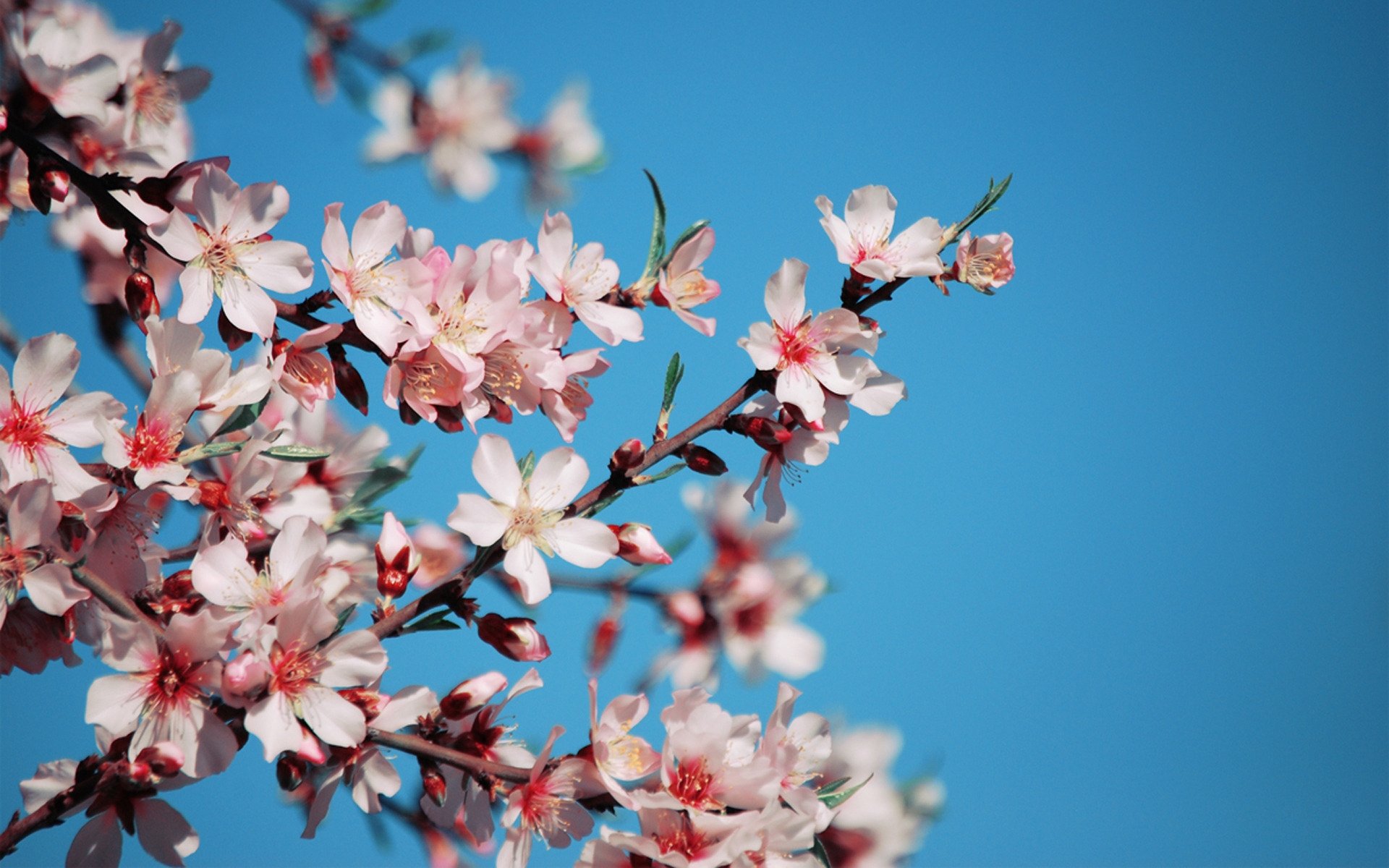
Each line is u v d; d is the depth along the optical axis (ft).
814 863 3.20
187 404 3.23
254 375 3.25
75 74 3.32
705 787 3.21
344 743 3.16
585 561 3.26
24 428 3.21
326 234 3.26
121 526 3.26
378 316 3.27
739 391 3.31
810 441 3.31
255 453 3.27
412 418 3.28
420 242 3.31
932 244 3.32
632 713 3.23
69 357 3.23
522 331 3.28
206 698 3.18
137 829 3.19
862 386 3.31
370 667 3.18
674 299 3.34
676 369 3.29
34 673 3.26
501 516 3.25
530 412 3.31
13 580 3.19
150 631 3.17
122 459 3.20
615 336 3.32
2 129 3.26
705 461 3.28
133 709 3.16
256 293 3.27
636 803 3.18
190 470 3.28
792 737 3.29
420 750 3.21
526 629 3.23
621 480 3.27
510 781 3.22
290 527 3.22
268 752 3.14
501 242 3.30
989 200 3.33
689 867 3.17
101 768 3.15
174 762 3.14
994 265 3.33
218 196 3.27
